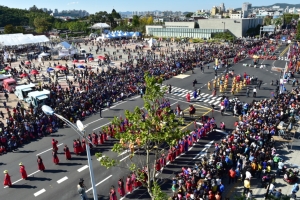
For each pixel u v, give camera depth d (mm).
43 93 39844
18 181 23562
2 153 28344
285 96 38938
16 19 168000
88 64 70312
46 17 181500
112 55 84062
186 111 39000
